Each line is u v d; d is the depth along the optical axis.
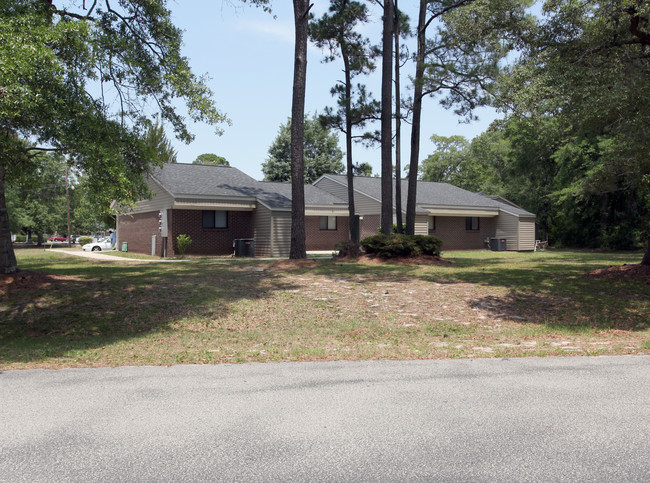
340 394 5.45
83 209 55.53
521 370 6.59
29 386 5.88
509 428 4.41
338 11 21.30
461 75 18.30
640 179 15.45
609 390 5.59
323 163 52.19
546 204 41.94
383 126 19.98
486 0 14.55
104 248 38.31
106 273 16.20
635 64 12.66
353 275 15.93
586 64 12.98
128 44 11.84
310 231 30.62
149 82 12.93
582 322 11.00
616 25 12.96
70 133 9.33
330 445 4.05
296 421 4.60
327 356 7.66
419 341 9.20
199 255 25.98
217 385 5.87
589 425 4.49
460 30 16.55
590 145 31.83
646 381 5.98
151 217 27.81
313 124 52.78
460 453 3.90
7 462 3.76
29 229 60.12
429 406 5.02
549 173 41.38
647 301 12.63
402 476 3.53
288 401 5.20
